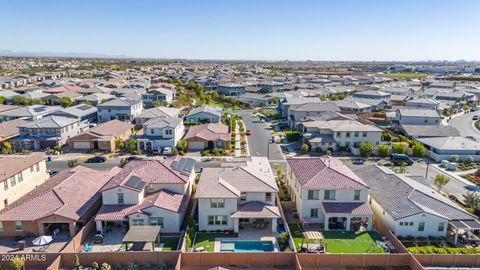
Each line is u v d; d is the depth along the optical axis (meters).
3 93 128.50
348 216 43.31
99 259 36.38
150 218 42.28
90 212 44.22
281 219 46.59
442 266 36.81
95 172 53.38
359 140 78.69
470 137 87.44
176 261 36.66
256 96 153.75
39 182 55.62
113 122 89.44
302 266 36.81
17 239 41.03
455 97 146.12
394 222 41.84
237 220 42.72
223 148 79.50
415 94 154.38
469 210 49.28
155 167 48.97
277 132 96.88
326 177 45.91
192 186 53.75
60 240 40.94
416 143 77.50
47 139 78.75
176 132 79.56
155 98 133.75
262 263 37.03
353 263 36.84
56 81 169.25
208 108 109.44
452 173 65.44
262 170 51.56
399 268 36.69
